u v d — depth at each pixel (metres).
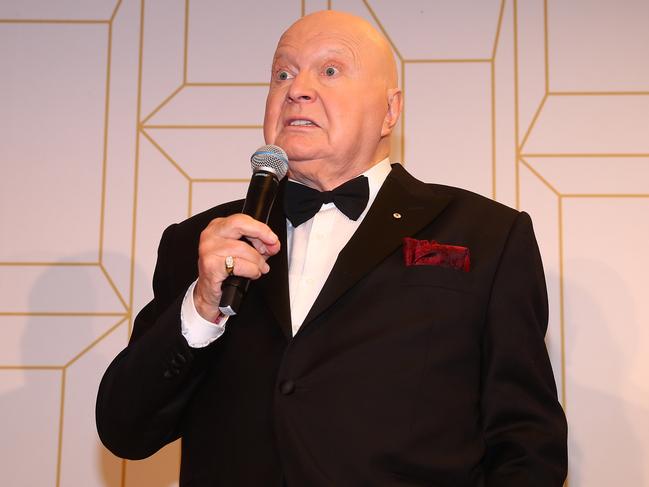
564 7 3.54
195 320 1.78
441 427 1.79
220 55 3.60
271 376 1.84
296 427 1.74
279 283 1.92
